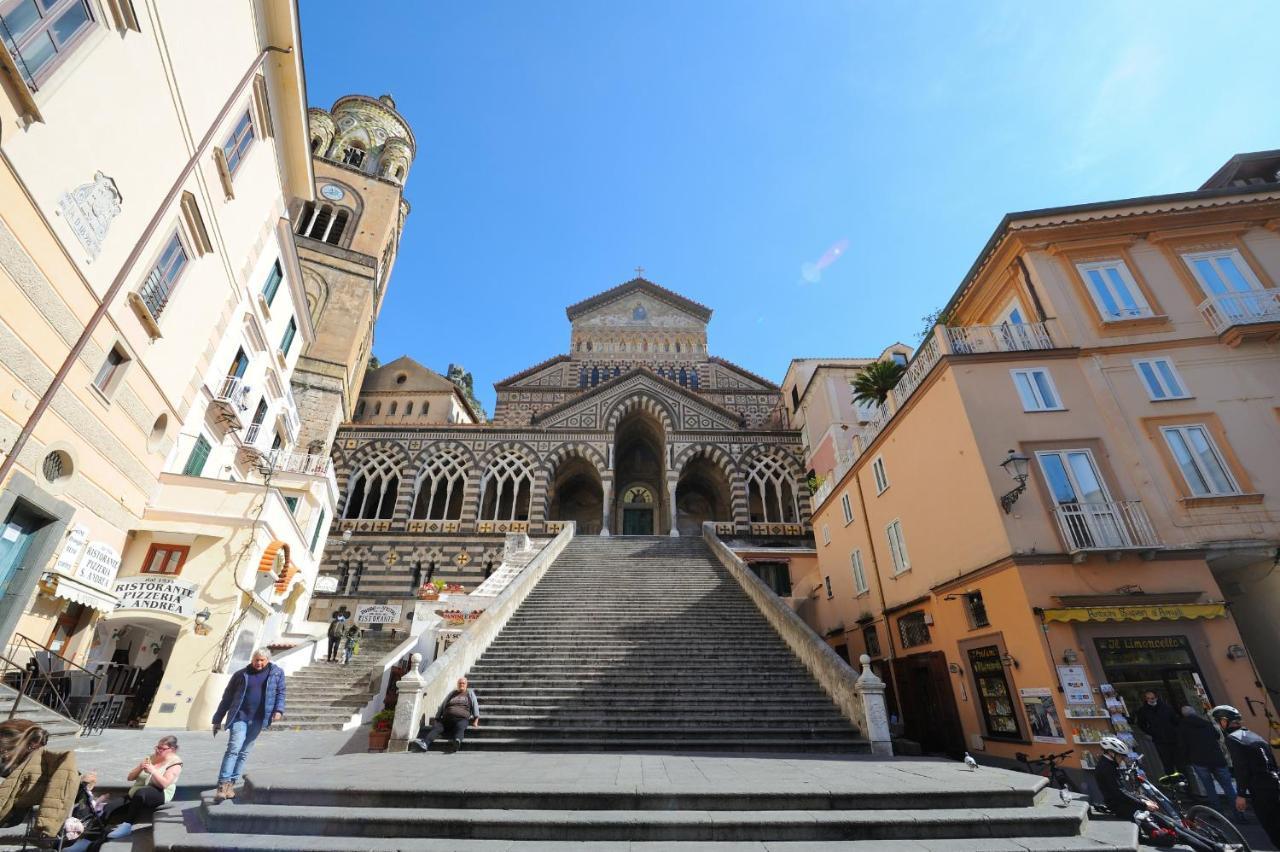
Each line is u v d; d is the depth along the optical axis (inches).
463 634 538.9
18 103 341.7
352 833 229.0
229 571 611.5
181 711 554.3
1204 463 516.4
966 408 553.6
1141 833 280.5
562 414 1408.7
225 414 708.0
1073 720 418.0
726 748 422.6
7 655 436.5
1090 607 447.8
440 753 396.2
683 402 1445.6
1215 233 618.8
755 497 1432.1
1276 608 485.7
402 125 1861.5
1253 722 410.0
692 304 1824.6
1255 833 316.2
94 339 451.8
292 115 700.0
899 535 689.6
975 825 235.3
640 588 796.6
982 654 521.3
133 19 422.3
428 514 1250.0
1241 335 554.6
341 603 1124.5
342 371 1321.4
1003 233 653.9
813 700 492.4
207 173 562.9
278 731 555.8
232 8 555.8
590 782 271.1
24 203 361.4
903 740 465.4
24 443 389.4
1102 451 526.0
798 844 217.9
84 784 247.8
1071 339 585.3
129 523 568.1
